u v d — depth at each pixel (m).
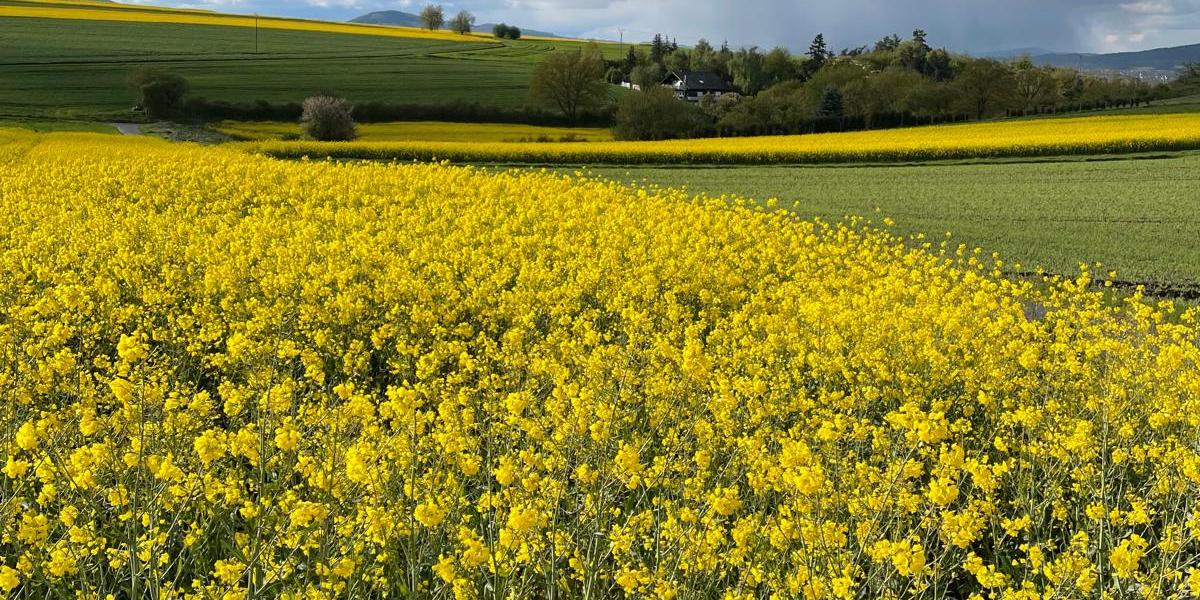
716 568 4.37
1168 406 6.26
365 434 4.86
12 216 14.95
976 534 4.44
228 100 67.94
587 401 5.30
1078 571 4.05
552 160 37.06
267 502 4.13
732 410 5.81
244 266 10.94
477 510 4.68
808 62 117.19
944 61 121.81
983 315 9.74
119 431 4.60
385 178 21.97
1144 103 78.88
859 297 10.34
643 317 7.00
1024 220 22.42
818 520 4.14
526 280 11.00
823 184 30.14
